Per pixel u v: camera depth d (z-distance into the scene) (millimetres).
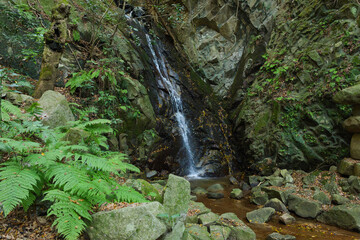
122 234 2232
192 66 12039
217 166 8297
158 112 8281
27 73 5750
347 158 5609
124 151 6441
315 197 5055
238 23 11578
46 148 2566
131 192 2756
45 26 6367
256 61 9945
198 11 12109
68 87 6152
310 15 8031
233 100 10406
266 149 7430
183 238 2803
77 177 2283
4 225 2189
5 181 1981
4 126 2674
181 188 3326
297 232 4012
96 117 5938
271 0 10359
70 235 1909
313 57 6984
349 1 6906
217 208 5191
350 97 5289
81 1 7867
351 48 6273
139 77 8195
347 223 4117
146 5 11664
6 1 5891
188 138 8523
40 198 2463
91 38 7176
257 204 5449
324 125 6262
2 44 5453
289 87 7461
